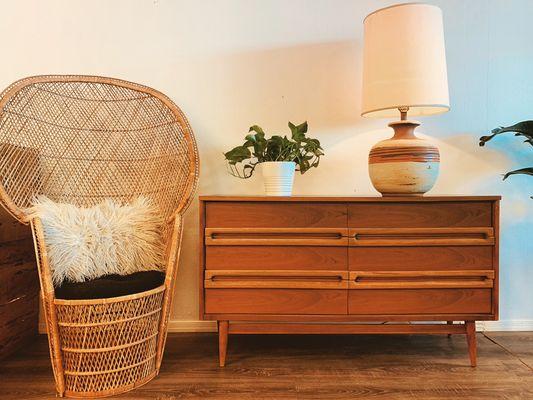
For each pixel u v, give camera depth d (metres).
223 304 1.39
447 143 1.83
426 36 1.46
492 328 1.80
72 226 1.31
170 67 1.80
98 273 1.33
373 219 1.40
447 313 1.40
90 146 1.62
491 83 1.82
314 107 1.82
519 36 1.81
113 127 1.64
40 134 1.52
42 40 1.76
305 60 1.81
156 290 1.29
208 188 1.82
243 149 1.54
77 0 1.77
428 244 1.39
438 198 1.38
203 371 1.39
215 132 1.81
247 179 1.82
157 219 1.51
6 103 1.38
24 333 1.62
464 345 1.63
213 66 1.81
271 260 1.39
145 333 1.29
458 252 1.40
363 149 1.83
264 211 1.39
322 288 1.39
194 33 1.80
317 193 1.83
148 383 1.30
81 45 1.78
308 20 1.80
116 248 1.37
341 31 1.81
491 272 1.39
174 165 1.61
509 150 1.82
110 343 1.21
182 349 1.59
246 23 1.80
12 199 1.33
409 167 1.45
